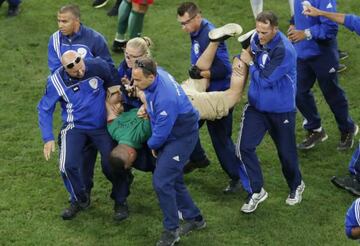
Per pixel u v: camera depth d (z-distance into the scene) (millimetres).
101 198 28281
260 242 25906
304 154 31312
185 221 26312
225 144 27859
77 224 26750
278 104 25922
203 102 26141
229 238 26078
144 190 28750
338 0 43625
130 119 25281
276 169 30172
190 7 26359
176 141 24516
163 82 23641
